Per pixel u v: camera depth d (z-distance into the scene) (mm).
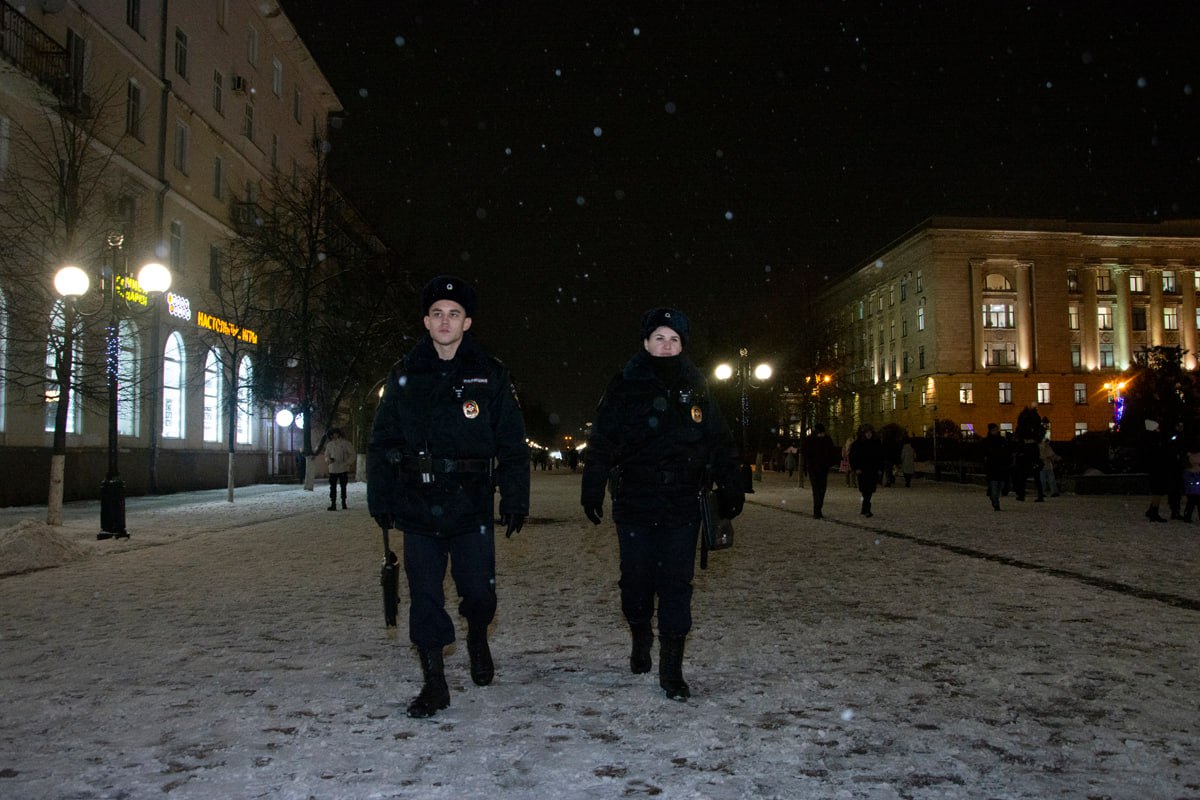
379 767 4074
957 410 87375
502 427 5125
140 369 30297
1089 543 14281
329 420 38500
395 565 5176
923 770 4027
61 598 9305
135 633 7324
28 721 4836
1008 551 13148
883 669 5930
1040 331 89125
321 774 3988
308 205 38344
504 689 5438
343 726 4703
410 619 4977
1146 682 5578
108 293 17266
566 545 14664
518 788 3814
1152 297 92188
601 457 5281
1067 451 41281
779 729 4621
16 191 23484
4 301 24188
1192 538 15094
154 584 10344
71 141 20750
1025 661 6152
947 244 88750
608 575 10875
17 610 8539
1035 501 27031
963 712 4930
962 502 26750
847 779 3912
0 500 24109
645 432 5281
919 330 91500
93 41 28828
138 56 31688
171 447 34156
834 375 79062
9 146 24312
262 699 5246
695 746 4348
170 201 34000
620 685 5527
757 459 46312
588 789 3801
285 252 38562
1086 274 91000
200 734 4586
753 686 5480
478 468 5008
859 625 7477
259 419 44938
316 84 52500
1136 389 63625
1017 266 89562
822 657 6289
